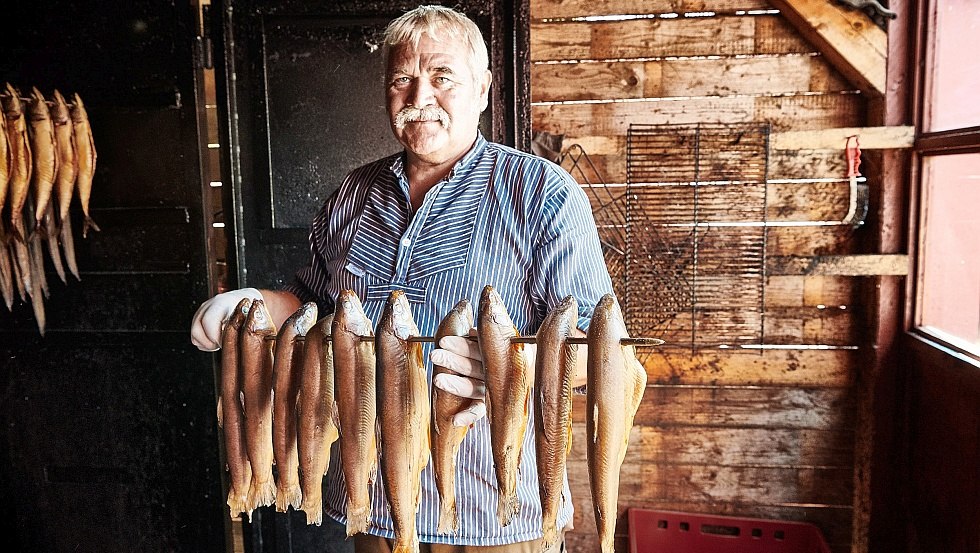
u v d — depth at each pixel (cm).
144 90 238
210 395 249
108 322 250
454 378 114
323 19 242
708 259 285
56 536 262
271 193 251
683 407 296
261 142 249
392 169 167
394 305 117
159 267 246
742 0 277
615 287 288
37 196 228
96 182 244
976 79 225
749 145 279
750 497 298
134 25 237
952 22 244
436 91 154
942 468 240
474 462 152
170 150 241
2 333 254
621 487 304
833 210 281
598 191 288
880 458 279
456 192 158
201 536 256
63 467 259
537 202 152
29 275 237
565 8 283
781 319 288
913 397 264
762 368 291
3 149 219
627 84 284
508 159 158
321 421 121
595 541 302
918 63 256
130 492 257
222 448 253
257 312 128
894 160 266
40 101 224
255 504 131
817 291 286
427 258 157
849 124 279
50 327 252
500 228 154
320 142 248
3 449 260
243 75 246
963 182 236
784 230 284
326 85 245
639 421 299
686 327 289
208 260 246
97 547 261
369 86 245
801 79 279
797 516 296
